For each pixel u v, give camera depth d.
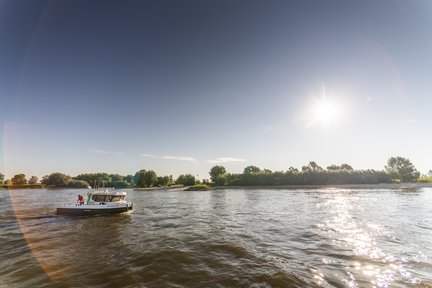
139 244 18.00
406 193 61.69
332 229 22.12
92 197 36.50
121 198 38.09
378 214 29.97
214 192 86.25
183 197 66.12
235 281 11.43
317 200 47.56
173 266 13.36
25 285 11.53
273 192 74.62
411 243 17.47
